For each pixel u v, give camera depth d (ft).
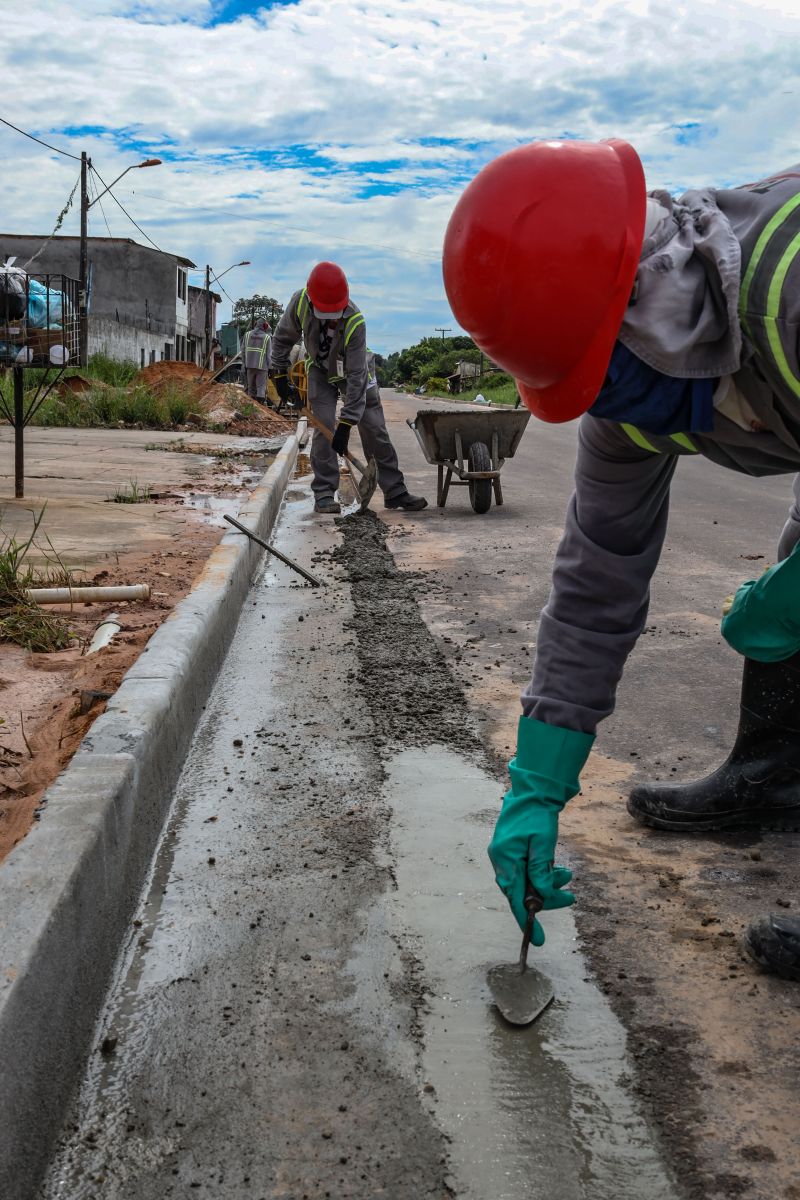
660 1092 6.32
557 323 5.64
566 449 54.34
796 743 9.55
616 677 7.64
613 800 10.56
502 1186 5.63
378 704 13.28
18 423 27.09
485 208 5.79
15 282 24.43
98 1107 6.22
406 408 112.98
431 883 8.79
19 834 7.81
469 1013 7.08
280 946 7.87
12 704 12.01
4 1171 5.18
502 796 10.55
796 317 5.23
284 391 28.94
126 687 10.64
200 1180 5.68
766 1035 6.82
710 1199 5.53
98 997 7.06
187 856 9.28
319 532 26.32
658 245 5.65
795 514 8.87
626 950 7.82
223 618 15.21
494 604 18.62
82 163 85.87
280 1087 6.38
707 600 18.84
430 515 29.27
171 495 29.99
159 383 80.38
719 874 8.99
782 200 5.57
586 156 5.72
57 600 16.38
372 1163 5.78
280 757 11.57
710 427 5.85
